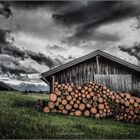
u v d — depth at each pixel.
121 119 9.89
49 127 7.16
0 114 8.69
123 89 14.18
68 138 6.10
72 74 14.39
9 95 18.72
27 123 7.45
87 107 10.16
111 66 14.59
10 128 6.70
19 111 9.74
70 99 10.34
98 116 10.04
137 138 6.55
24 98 17.05
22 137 5.92
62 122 8.14
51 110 10.28
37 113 9.59
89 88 10.73
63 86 11.70
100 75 14.40
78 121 8.61
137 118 9.89
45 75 13.97
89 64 14.65
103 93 10.78
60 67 14.13
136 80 14.30
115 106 10.20
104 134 6.83
